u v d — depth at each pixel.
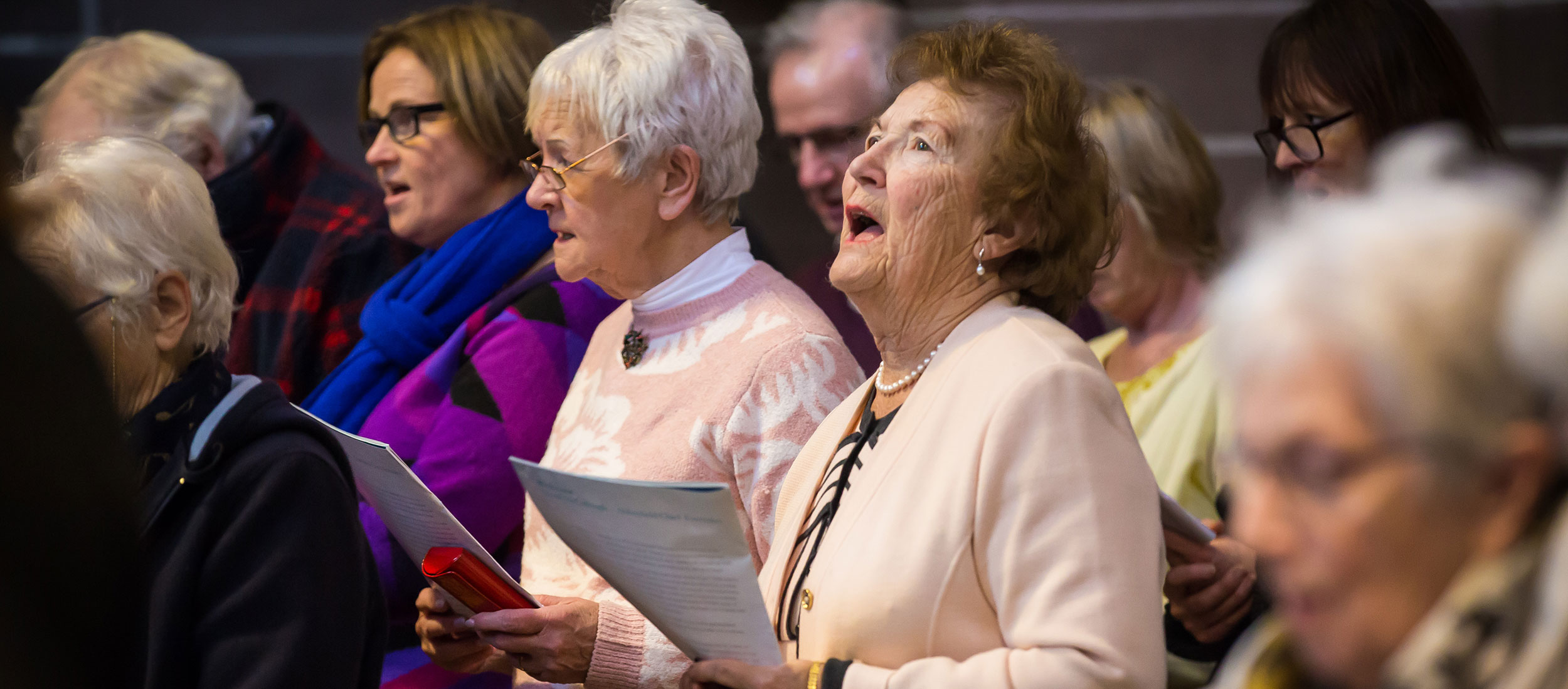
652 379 4.66
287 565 3.56
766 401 4.34
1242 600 3.82
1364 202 1.62
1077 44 11.38
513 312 5.48
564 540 3.64
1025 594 3.05
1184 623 3.91
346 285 6.59
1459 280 1.48
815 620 3.37
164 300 3.80
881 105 3.89
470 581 3.95
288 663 3.47
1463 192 1.55
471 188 6.06
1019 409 3.15
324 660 3.55
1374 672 1.63
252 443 3.72
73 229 3.69
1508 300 1.45
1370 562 1.58
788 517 3.82
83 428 2.12
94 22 12.77
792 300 4.64
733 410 4.36
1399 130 4.22
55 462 2.06
